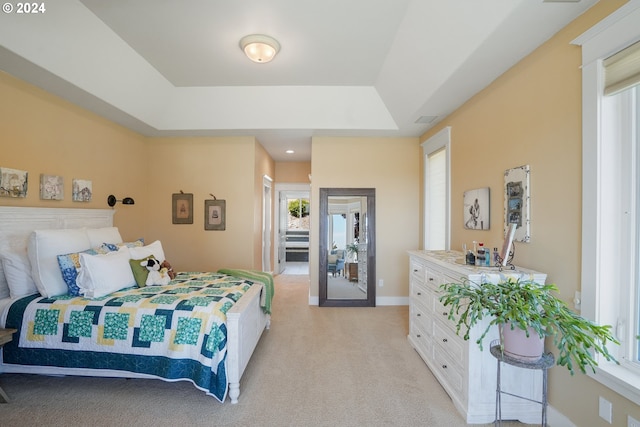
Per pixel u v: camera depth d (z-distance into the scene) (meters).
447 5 2.03
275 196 6.80
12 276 2.41
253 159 4.61
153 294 2.49
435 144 3.96
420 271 2.92
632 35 1.47
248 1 2.29
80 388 2.31
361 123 4.15
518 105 2.33
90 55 2.66
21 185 2.64
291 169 6.84
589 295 1.69
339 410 2.10
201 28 2.63
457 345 2.15
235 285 2.87
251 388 2.35
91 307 2.27
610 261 1.65
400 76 3.16
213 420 1.98
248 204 4.61
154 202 4.62
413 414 2.07
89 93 2.94
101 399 2.18
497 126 2.61
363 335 3.41
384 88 3.60
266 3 2.32
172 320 2.20
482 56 2.25
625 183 1.62
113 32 2.67
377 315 4.11
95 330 2.22
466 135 3.16
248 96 3.88
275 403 2.17
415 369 2.66
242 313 2.24
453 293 1.80
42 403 2.13
